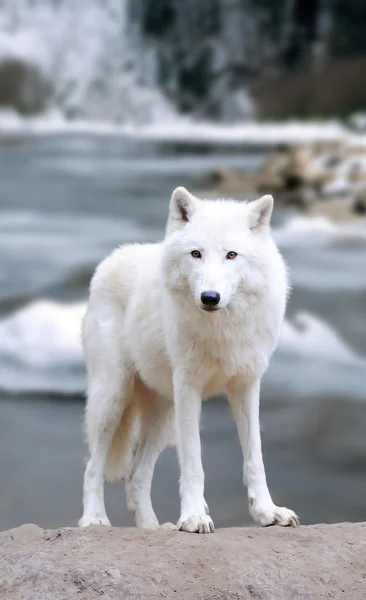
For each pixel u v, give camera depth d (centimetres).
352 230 2569
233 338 581
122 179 3528
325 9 5275
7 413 1301
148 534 554
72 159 4041
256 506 593
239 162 3762
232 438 1225
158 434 700
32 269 2127
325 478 1052
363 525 580
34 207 3056
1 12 5053
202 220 579
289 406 1355
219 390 630
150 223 2792
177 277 578
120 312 685
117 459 704
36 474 1067
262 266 577
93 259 2242
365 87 5125
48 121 4922
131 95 5119
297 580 498
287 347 1650
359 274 2139
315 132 4584
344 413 1312
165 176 3534
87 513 668
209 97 5291
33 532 579
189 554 516
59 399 1373
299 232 2552
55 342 1599
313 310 1850
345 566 516
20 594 490
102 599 479
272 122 5106
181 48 5303
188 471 590
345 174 2978
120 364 678
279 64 5347
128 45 5262
